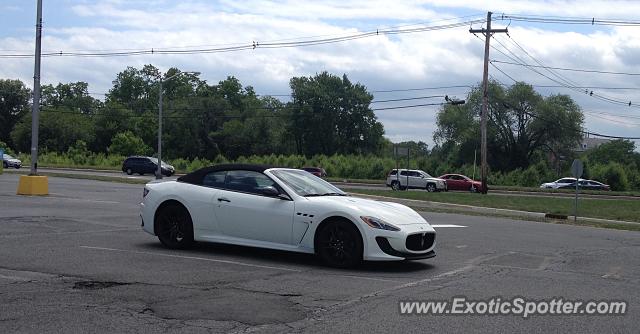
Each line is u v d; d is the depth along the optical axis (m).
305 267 9.53
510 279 9.20
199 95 119.25
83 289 7.75
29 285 7.90
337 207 9.48
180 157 99.75
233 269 9.23
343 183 59.34
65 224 14.09
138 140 98.94
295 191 10.03
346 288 8.15
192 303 7.16
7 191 24.94
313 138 101.88
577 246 13.86
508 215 24.33
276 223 9.88
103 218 15.65
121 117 111.31
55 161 90.62
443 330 6.36
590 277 9.64
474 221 19.73
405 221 9.52
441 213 23.19
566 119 78.31
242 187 10.39
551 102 80.12
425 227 9.64
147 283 8.13
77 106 130.25
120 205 19.92
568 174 72.81
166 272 8.88
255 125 102.12
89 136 107.00
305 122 101.00
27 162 87.69
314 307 7.13
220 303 7.18
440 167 74.62
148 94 130.00
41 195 23.28
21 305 6.93
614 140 121.38
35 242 11.34
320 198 9.88
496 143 82.06
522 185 69.62
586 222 22.78
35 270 8.83
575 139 79.50
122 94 131.12
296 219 9.73
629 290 8.65
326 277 8.82
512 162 81.62
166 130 99.62
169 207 10.90
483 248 12.70
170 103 100.88
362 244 9.26
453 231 15.85
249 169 10.53
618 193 52.81
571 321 6.85
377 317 6.77
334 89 102.81
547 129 79.31
